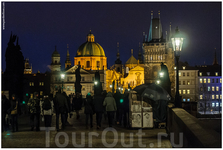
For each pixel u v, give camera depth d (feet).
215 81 465.88
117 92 77.97
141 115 66.80
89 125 76.48
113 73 621.31
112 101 70.49
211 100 463.42
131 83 637.71
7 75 144.66
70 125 76.69
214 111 461.37
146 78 532.73
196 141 25.94
